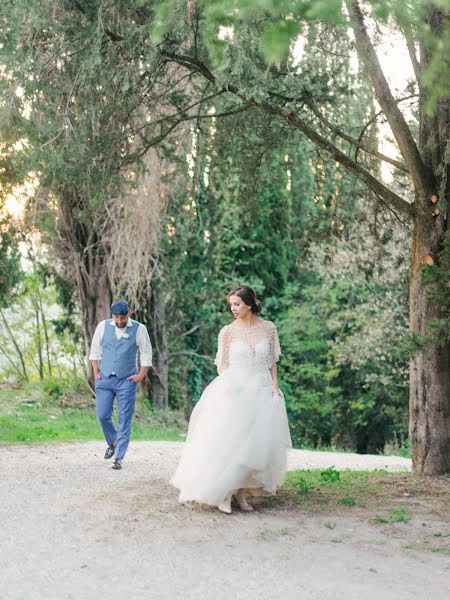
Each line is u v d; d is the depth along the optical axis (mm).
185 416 27344
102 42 9469
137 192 19750
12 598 4738
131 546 6027
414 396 9938
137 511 7281
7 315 26422
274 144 11953
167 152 11203
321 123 11430
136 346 10570
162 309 24750
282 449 7723
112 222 21422
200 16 9297
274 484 7680
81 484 8914
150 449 13516
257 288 29859
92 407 21922
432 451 9789
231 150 12258
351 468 13227
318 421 32031
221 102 12266
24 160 10711
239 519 7074
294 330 31047
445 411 9758
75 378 23781
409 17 3805
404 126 9531
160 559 5680
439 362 9766
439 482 9414
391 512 7707
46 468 10266
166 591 4941
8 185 14867
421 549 6219
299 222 30859
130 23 9531
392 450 24828
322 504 8055
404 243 21250
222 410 7469
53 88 9758
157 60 9383
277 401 7703
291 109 10172
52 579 5152
